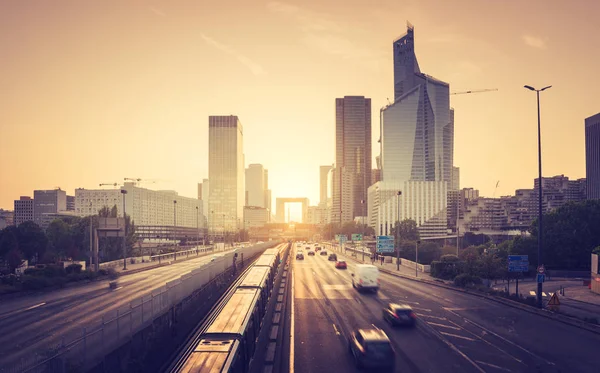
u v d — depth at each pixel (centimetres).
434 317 3369
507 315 3472
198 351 1524
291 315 3403
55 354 1478
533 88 4128
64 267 5344
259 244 11512
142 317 2248
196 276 3575
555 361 2252
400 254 9831
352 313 3488
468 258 5925
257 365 1886
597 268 5312
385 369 2092
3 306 3095
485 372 2069
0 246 7188
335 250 13825
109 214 9231
